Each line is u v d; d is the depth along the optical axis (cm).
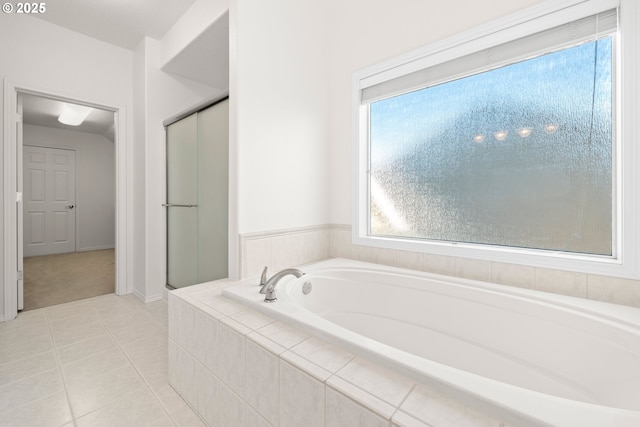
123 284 290
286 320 111
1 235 222
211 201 227
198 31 224
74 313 241
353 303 178
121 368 162
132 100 295
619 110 124
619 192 124
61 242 516
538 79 146
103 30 262
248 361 101
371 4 202
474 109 167
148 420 124
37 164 493
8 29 229
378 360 84
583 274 129
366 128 215
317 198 219
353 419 71
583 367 110
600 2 125
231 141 170
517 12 144
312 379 80
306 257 209
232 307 128
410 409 66
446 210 180
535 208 148
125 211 291
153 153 276
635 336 97
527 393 66
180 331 139
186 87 298
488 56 156
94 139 555
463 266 163
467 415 64
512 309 131
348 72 216
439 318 151
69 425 121
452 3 166
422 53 176
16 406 131
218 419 116
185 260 258
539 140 147
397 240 192
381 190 210
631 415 59
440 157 181
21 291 241
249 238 171
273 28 185
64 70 256
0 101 224
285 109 193
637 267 117
